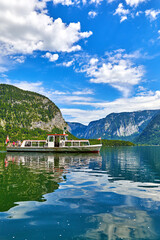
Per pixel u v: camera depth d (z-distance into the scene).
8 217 8.29
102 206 9.69
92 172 21.47
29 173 20.05
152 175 19.66
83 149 63.78
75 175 19.11
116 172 21.72
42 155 52.38
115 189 13.27
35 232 7.01
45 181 15.70
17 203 10.06
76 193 12.09
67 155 52.47
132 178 17.78
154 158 45.84
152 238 6.58
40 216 8.41
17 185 14.08
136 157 49.72
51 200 10.61
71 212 8.88
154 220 8.04
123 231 7.09
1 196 11.24
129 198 11.09
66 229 7.21
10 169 23.39
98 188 13.52
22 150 67.62
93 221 7.93
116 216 8.45
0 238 6.53
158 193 12.24
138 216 8.45
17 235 6.77
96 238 6.58
